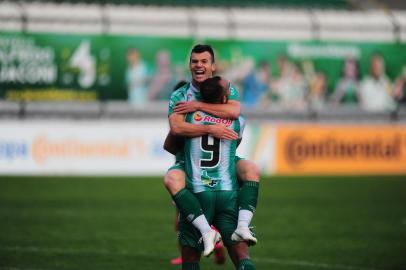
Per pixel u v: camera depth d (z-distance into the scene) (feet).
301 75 263.08
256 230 133.49
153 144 216.74
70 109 240.12
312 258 107.76
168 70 253.24
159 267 99.55
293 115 253.44
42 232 127.13
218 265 102.27
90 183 196.75
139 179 206.08
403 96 272.51
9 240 118.93
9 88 244.83
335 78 266.36
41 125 209.97
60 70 248.11
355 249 115.14
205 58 70.13
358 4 301.22
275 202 170.50
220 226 70.49
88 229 131.03
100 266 99.71
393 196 182.29
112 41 250.57
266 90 260.42
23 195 174.29
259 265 102.53
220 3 289.94
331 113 256.11
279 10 289.94
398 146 232.73
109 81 250.98
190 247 71.15
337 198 177.78
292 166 224.53
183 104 69.77
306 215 151.43
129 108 244.01
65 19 247.70
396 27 271.69
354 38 267.80
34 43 246.06
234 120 70.79
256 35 259.80
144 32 252.21
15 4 247.50
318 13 271.08
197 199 69.51
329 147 227.61
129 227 134.00
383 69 270.46
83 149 212.43
